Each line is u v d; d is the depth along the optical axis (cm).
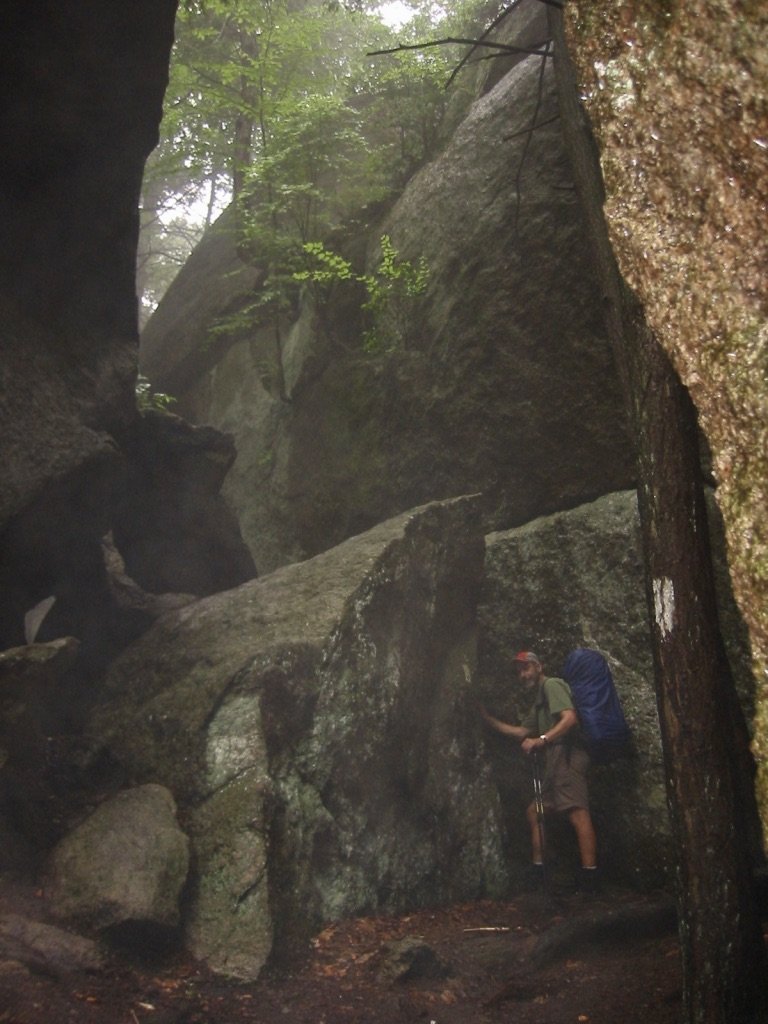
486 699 800
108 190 638
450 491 923
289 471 1134
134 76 600
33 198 603
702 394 208
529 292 893
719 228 206
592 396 835
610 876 711
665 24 213
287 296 1272
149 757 587
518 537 820
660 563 418
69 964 432
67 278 649
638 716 714
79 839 502
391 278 1023
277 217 1233
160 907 473
